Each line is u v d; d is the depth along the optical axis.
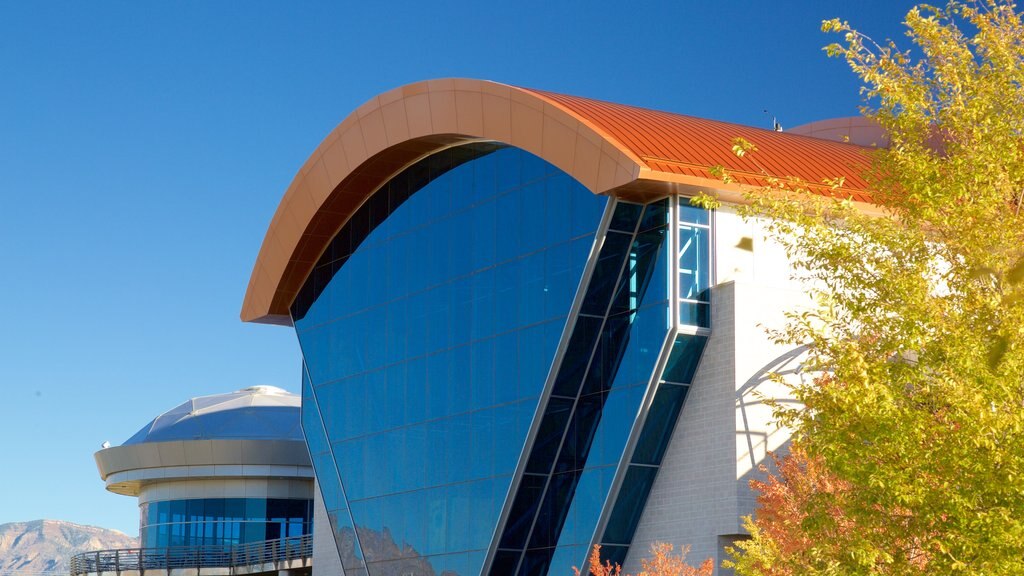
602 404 32.41
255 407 67.31
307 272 45.81
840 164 34.06
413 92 38.53
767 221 32.22
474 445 36.41
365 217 42.88
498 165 37.03
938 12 18.11
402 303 40.59
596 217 32.81
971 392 15.44
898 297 16.70
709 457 30.53
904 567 16.31
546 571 33.19
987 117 17.00
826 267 17.44
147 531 65.12
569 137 33.00
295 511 63.91
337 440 43.25
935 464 15.70
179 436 65.00
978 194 16.88
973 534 15.31
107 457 65.69
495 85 35.59
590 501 32.16
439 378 38.38
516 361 35.12
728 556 29.72
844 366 16.50
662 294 31.20
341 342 43.53
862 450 16.16
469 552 35.94
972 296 16.31
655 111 37.09
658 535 31.33
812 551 16.62
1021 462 15.02
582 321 33.06
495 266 36.59
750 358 30.66
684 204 31.61
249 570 60.59
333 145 41.91
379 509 40.50
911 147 17.86
